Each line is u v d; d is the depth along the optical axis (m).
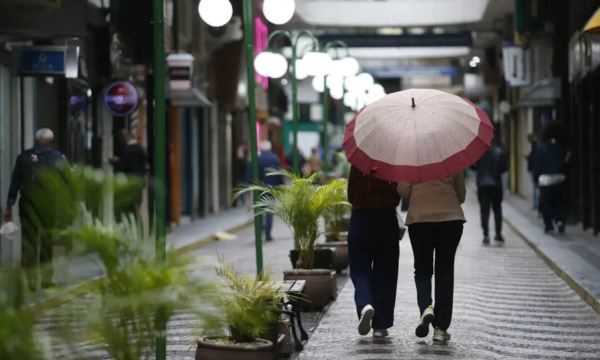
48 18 29.33
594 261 32.28
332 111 140.50
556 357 17.62
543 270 32.16
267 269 16.23
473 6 84.56
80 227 10.58
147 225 11.19
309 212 23.83
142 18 44.56
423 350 17.77
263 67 32.56
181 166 62.41
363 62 125.38
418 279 18.44
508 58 63.84
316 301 22.77
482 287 27.59
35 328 8.94
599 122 43.72
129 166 37.47
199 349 14.92
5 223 26.89
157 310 10.77
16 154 33.41
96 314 10.23
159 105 15.43
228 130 77.19
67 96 37.66
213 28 63.94
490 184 41.50
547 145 43.62
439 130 17.88
